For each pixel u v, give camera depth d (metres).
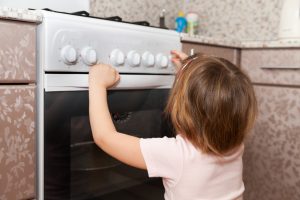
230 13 1.63
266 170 1.29
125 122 0.92
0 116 0.68
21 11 0.68
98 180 0.89
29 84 0.74
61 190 0.79
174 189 0.71
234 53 1.34
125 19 1.47
